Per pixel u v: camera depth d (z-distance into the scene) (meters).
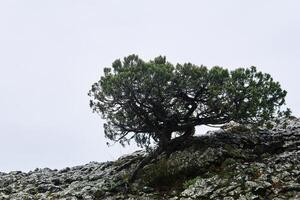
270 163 32.16
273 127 40.41
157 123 38.22
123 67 38.25
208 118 37.19
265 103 35.16
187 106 37.53
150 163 37.66
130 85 36.09
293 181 29.19
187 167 34.34
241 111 34.88
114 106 38.34
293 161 31.75
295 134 36.81
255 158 34.38
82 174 41.50
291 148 34.66
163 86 35.91
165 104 37.19
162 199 31.77
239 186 29.75
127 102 37.41
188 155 35.41
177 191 32.44
